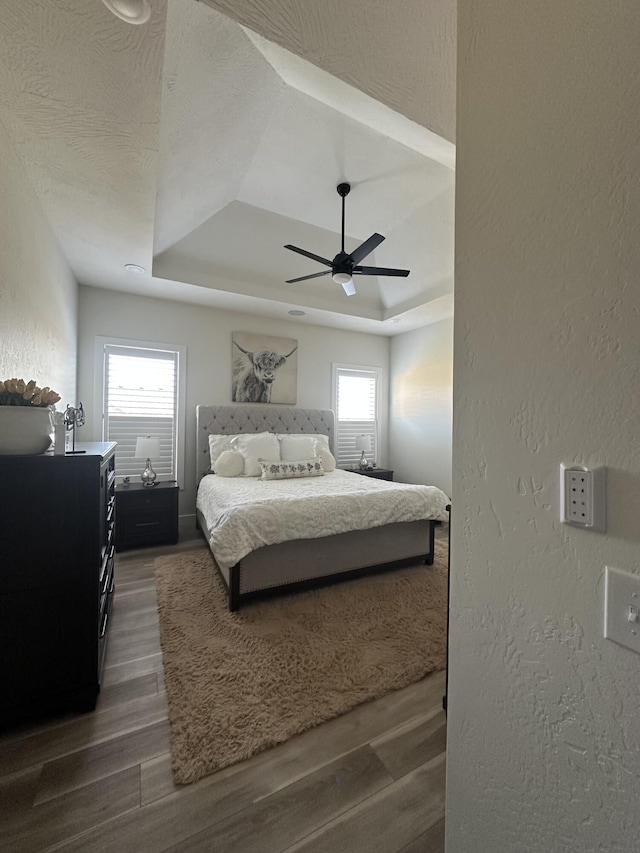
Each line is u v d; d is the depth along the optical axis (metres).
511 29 0.72
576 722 0.62
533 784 0.68
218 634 2.19
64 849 1.10
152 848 1.11
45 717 1.57
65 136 1.81
